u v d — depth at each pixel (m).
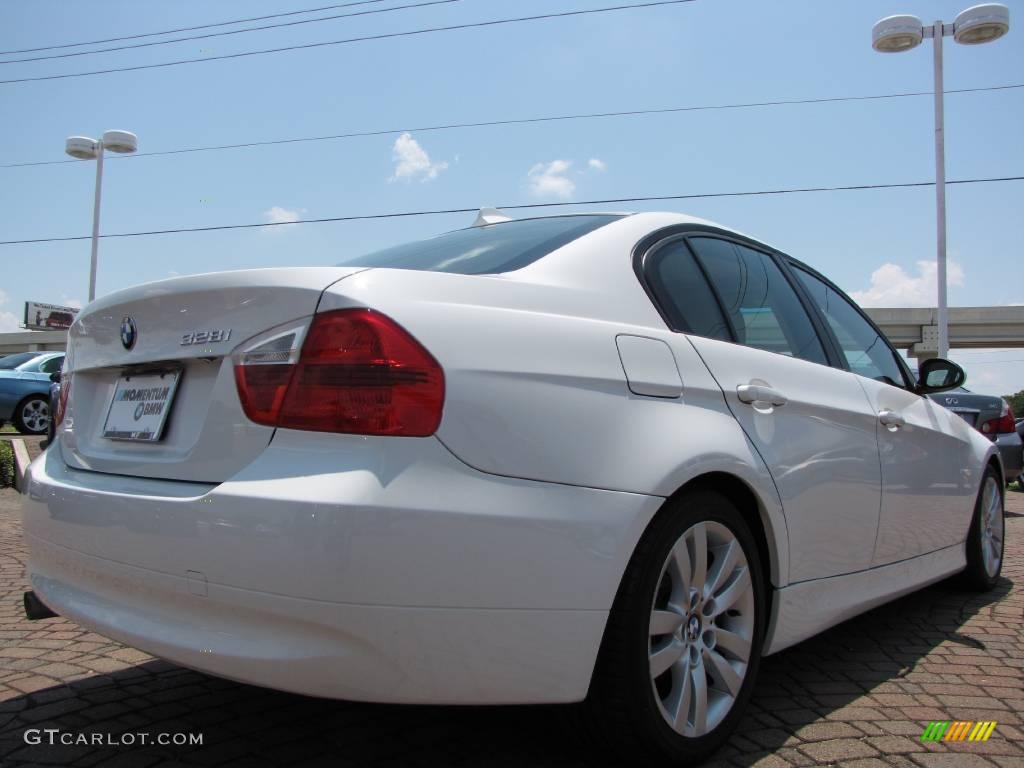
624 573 2.09
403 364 1.85
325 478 1.80
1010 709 2.77
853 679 3.07
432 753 2.34
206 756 2.31
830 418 2.97
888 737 2.52
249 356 1.98
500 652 1.89
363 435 1.83
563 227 2.85
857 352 3.61
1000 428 8.05
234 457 1.95
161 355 2.22
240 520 1.83
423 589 1.79
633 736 2.14
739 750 2.41
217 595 1.86
